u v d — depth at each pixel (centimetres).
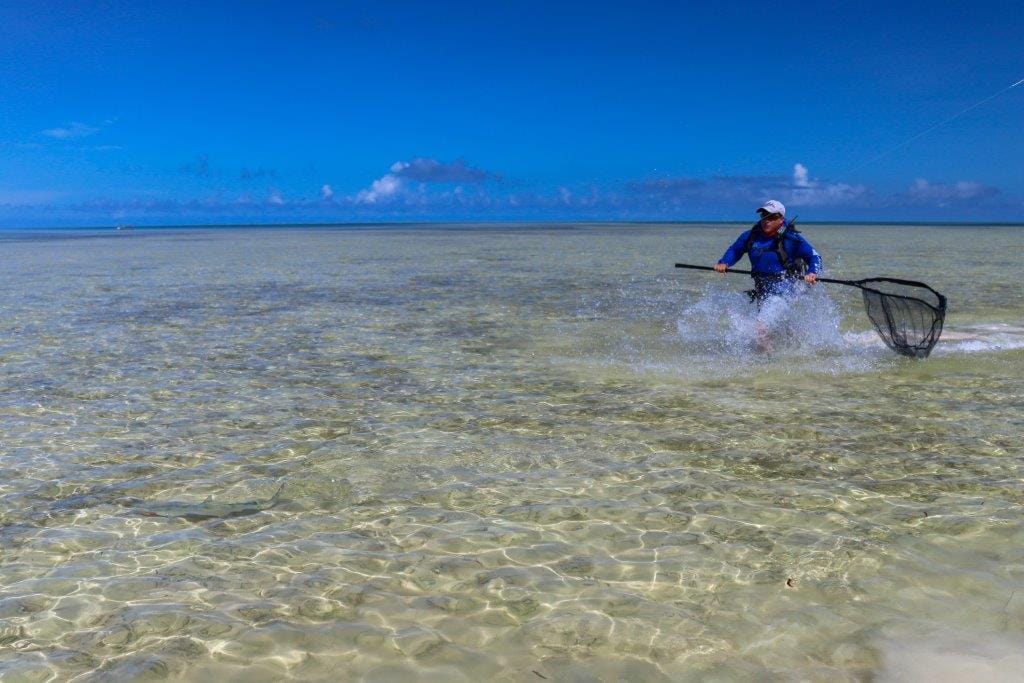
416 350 1004
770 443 589
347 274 2209
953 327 1128
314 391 781
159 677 304
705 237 5416
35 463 562
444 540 427
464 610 353
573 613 349
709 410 691
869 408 689
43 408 718
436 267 2484
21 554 414
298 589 374
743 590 367
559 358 945
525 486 507
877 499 472
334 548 418
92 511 473
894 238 4719
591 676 302
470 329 1173
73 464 560
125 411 707
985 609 343
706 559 399
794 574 380
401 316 1315
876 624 334
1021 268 2158
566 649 321
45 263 2789
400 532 439
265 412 701
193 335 1123
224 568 397
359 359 947
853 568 385
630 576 383
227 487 512
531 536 430
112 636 334
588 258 2939
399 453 577
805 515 451
